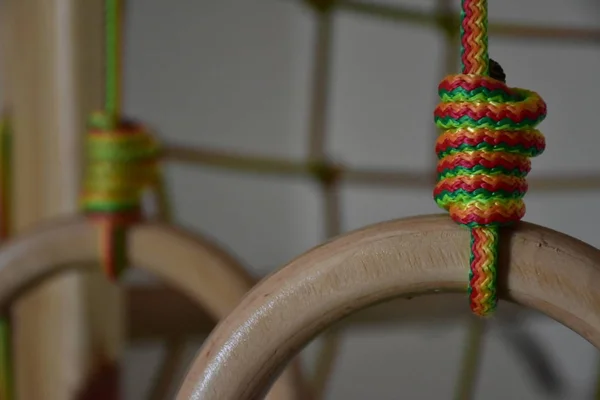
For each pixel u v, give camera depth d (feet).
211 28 3.13
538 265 1.33
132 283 3.00
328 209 3.23
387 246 1.36
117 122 1.76
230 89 3.18
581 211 3.54
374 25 3.29
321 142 3.15
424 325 3.46
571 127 3.45
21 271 1.74
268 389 1.39
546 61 3.37
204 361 1.39
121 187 1.73
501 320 3.44
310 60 3.26
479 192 1.33
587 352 3.57
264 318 1.38
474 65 1.34
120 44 1.77
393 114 3.38
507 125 1.33
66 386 2.11
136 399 3.15
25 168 2.10
